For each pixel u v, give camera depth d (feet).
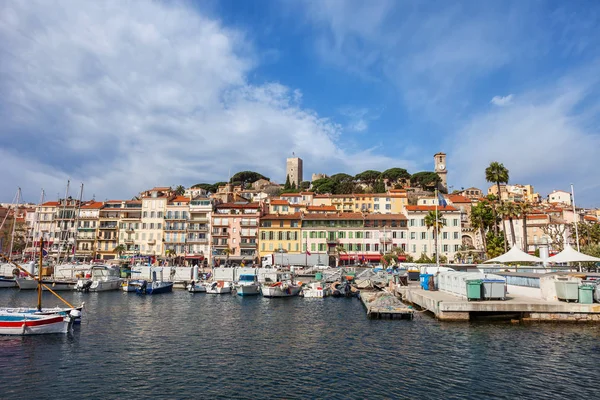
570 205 567.59
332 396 67.31
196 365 85.46
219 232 378.32
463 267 224.12
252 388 71.67
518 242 387.14
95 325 128.77
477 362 82.12
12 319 108.17
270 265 321.32
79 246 399.24
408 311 132.57
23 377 78.02
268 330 121.29
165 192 421.18
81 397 68.33
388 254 317.42
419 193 590.55
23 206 501.56
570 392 66.80
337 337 109.81
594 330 104.27
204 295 218.18
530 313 114.42
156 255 383.45
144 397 68.13
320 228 360.07
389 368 80.74
